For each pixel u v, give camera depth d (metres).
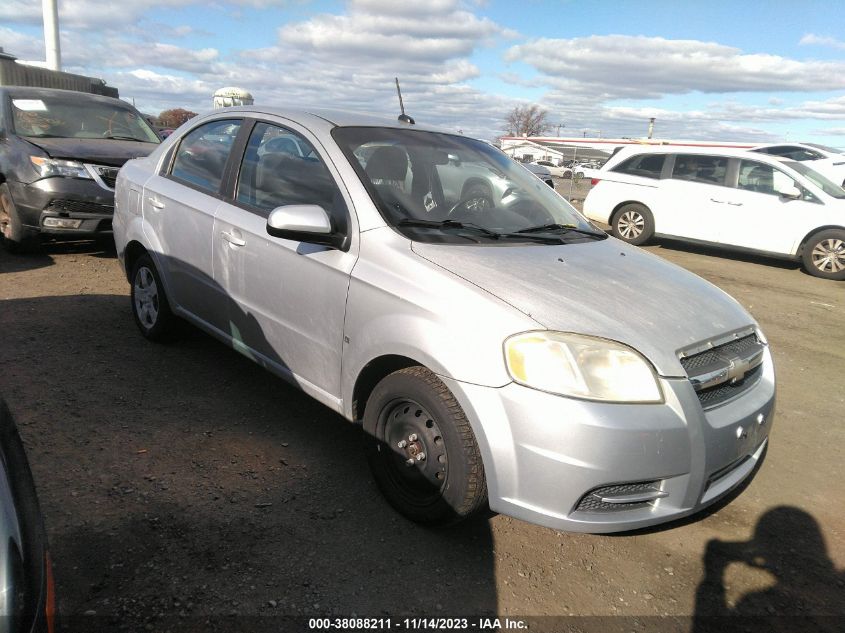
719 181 10.05
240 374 4.03
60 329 4.56
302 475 2.98
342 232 2.85
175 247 3.86
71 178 6.14
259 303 3.26
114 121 7.54
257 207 3.33
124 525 2.49
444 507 2.49
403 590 2.31
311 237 2.79
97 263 6.62
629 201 10.86
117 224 4.51
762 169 9.77
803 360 5.44
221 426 3.36
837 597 2.51
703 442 2.30
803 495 3.26
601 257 3.02
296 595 2.23
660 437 2.20
